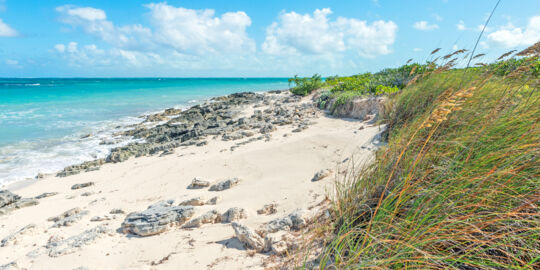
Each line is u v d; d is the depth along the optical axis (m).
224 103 22.92
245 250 3.29
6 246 4.56
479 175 2.33
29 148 12.52
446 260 1.96
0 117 19.89
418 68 6.57
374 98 10.57
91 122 18.42
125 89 52.03
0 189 8.37
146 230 4.20
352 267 2.05
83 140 13.94
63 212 6.00
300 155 6.68
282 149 7.26
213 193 5.74
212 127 14.13
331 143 6.94
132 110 23.88
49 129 16.23
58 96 36.06
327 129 9.62
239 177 6.30
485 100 3.63
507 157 2.44
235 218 4.24
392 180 2.92
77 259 3.74
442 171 2.62
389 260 1.94
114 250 3.91
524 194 2.10
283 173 5.92
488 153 2.55
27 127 16.67
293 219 3.58
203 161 7.95
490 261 1.93
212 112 18.91
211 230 4.03
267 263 2.88
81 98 33.69
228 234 3.80
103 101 30.45
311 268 2.44
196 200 5.17
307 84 20.91
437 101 3.47
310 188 4.77
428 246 2.06
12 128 16.34
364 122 9.41
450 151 2.94
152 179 7.55
